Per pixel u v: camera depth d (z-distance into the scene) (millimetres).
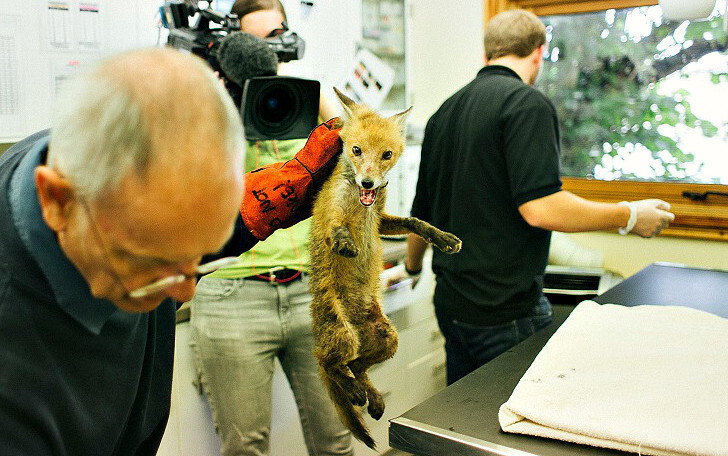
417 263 2004
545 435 881
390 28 3057
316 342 921
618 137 2787
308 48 2607
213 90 556
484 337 1730
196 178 531
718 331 1177
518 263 1675
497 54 1810
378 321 958
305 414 1734
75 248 601
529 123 1561
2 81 1745
